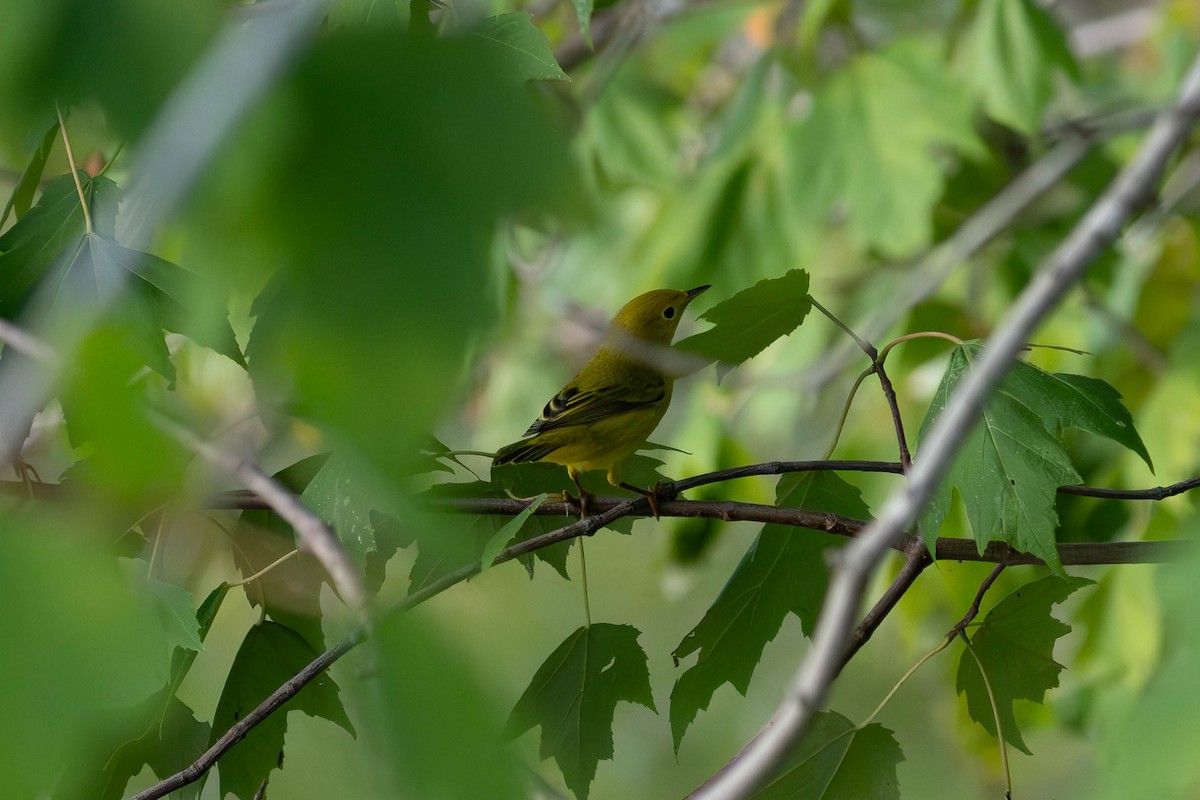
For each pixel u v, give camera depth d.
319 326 1.41
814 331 14.59
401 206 1.42
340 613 8.70
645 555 18.58
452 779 1.56
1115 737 2.08
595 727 8.02
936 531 6.90
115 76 1.45
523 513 6.79
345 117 1.46
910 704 16.45
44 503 2.02
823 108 14.52
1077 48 17.59
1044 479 6.75
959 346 7.30
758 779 2.99
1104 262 14.27
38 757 1.49
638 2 16.05
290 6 1.61
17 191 6.18
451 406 1.42
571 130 1.57
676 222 15.28
